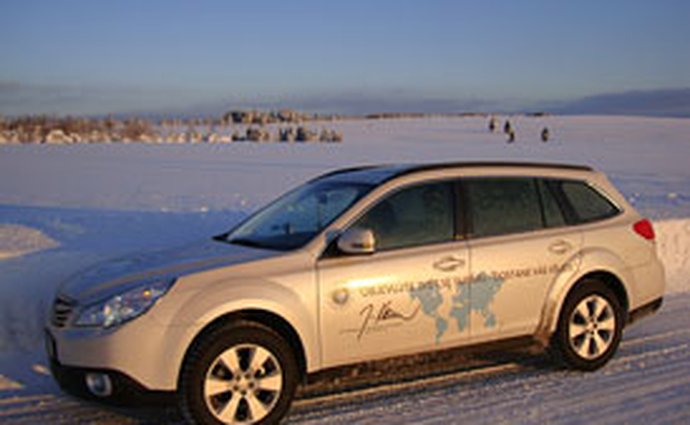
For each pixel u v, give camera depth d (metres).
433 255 5.09
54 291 6.84
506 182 5.62
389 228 5.07
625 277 5.92
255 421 4.47
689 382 5.42
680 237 10.38
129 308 4.37
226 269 4.61
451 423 4.62
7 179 23.38
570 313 5.62
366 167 6.03
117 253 7.76
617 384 5.40
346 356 4.81
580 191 5.98
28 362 6.06
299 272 4.69
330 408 4.93
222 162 33.50
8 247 8.02
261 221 5.65
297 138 74.00
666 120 130.00
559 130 96.06
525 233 5.54
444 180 5.38
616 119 134.12
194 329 4.36
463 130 100.56
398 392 5.26
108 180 22.95
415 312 5.00
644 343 6.57
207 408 4.35
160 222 10.14
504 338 5.39
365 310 4.82
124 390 4.29
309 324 4.66
